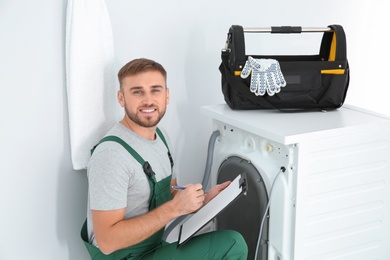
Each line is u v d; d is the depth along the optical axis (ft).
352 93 9.49
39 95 5.90
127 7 6.51
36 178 6.10
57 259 6.52
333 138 5.49
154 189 5.50
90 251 5.71
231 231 5.54
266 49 8.07
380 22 9.39
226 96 6.53
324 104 6.43
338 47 6.28
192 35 7.22
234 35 6.14
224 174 6.57
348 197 5.85
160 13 6.84
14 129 5.80
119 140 5.34
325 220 5.74
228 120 6.19
